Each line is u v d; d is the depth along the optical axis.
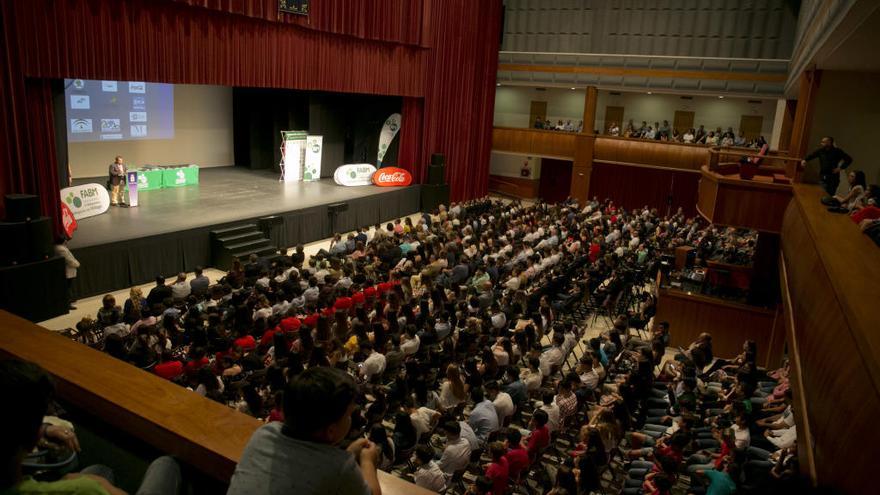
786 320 8.48
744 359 10.57
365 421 7.77
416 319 11.18
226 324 10.37
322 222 19.73
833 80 12.53
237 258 14.54
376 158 26.70
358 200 21.27
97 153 20.64
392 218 23.56
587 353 9.66
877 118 12.37
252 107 25.08
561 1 29.75
